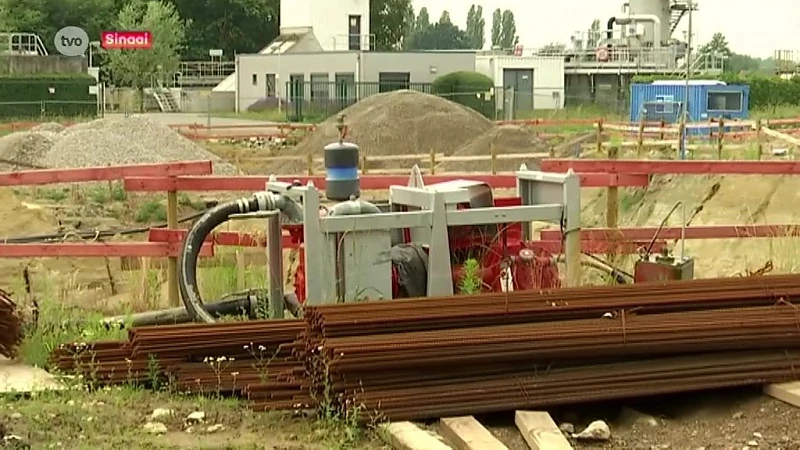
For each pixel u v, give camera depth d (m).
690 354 8.30
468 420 7.60
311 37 82.62
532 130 41.75
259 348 8.90
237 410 8.10
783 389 8.16
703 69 65.00
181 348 8.80
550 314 8.28
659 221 20.98
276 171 35.34
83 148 35.59
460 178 13.58
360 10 84.25
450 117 41.28
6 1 94.06
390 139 40.78
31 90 71.06
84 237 16.83
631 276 11.72
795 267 12.41
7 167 35.47
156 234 12.54
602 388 8.00
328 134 41.91
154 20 85.81
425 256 9.81
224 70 99.88
